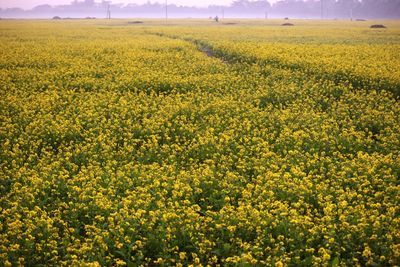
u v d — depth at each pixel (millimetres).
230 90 19484
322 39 45906
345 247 7691
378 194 9289
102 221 8641
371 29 71250
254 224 8172
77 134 13781
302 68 24781
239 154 11875
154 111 16266
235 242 7832
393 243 7453
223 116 15812
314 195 9461
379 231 7910
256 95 18422
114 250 7648
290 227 8070
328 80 21859
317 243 7879
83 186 9922
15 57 28531
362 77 21297
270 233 7996
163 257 7438
